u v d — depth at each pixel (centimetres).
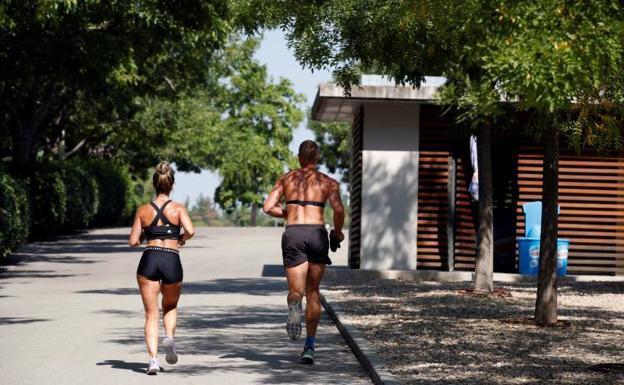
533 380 1087
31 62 2959
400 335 1458
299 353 1367
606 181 2894
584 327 1588
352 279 2628
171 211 1209
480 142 2183
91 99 4759
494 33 988
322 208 1291
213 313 1841
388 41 1948
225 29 2928
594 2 953
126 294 2219
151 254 1195
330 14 2023
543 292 1600
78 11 2809
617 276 2817
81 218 5088
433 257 2808
